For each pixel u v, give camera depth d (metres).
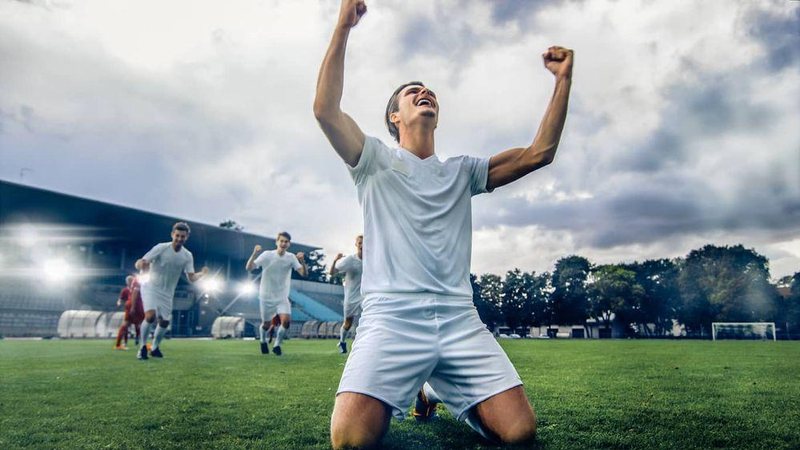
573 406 3.35
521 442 2.01
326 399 3.68
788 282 75.00
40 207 41.16
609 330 67.62
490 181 2.53
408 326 2.06
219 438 2.46
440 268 2.19
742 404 3.45
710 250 67.31
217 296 45.22
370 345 2.01
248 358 8.33
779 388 4.35
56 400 3.65
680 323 68.69
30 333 36.22
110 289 41.19
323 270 75.19
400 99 2.59
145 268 7.88
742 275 63.22
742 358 8.85
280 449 2.25
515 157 2.50
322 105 2.10
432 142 2.52
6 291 36.50
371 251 2.28
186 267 8.52
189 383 4.66
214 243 51.31
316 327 32.50
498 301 72.88
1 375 5.37
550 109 2.43
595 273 72.38
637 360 8.29
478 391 2.06
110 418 2.97
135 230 46.25
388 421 1.97
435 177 2.37
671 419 2.89
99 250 46.03
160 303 8.30
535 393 4.02
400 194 2.29
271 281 9.87
